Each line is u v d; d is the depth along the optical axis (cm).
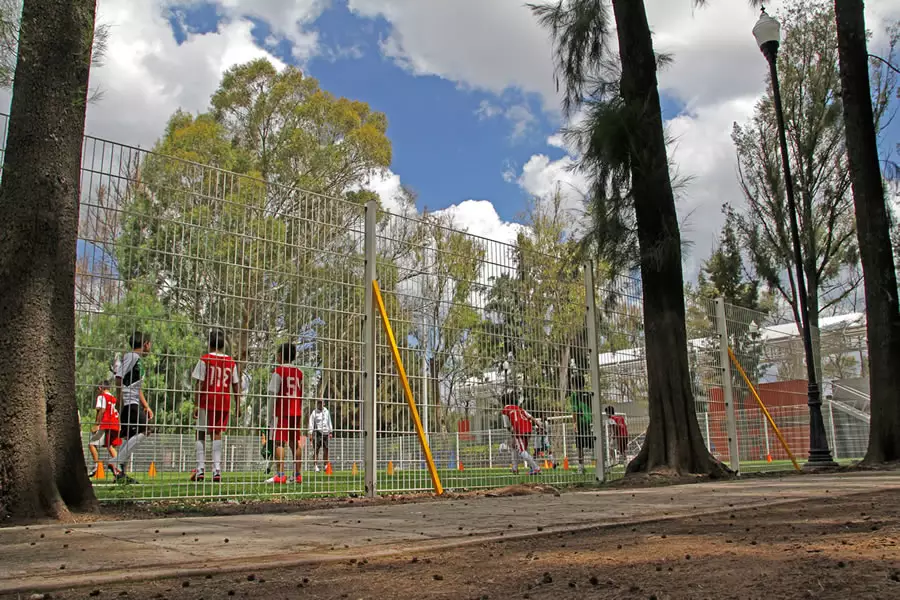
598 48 1030
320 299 644
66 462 448
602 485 815
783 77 2094
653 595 196
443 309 738
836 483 726
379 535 354
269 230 616
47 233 452
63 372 453
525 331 818
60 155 464
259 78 2984
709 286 3186
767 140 2112
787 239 2097
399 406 678
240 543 325
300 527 390
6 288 437
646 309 969
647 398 995
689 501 545
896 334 1181
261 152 2944
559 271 882
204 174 580
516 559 279
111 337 513
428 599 208
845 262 2103
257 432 591
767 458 1270
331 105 3039
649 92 991
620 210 975
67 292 461
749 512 455
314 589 228
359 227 688
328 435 631
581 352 885
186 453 553
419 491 679
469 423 738
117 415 513
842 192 2038
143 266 534
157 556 286
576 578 232
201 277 568
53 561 273
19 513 411
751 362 1284
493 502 566
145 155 545
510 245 826
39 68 464
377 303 668
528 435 796
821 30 2055
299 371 620
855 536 302
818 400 1244
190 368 553
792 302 2092
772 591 195
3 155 462
